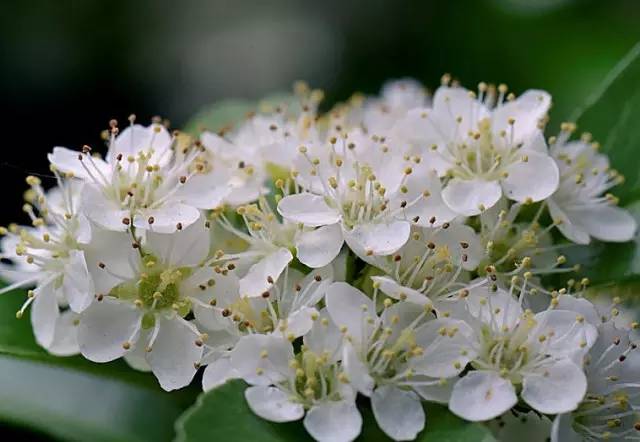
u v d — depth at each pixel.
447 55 0.24
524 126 0.19
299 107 0.22
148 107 0.25
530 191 0.18
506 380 0.17
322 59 0.26
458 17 0.24
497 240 0.18
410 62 0.25
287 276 0.18
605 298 0.19
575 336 0.18
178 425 0.17
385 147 0.18
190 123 0.22
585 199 0.19
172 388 0.18
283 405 0.17
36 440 0.19
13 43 0.25
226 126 0.21
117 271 0.18
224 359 0.17
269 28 0.26
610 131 0.20
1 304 0.19
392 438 0.17
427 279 0.18
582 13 0.23
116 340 0.18
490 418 0.17
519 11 0.24
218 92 0.26
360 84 0.25
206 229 0.18
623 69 0.20
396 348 0.17
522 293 0.18
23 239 0.18
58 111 0.25
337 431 0.17
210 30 0.26
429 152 0.18
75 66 0.25
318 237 0.18
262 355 0.17
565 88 0.23
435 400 0.17
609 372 0.18
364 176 0.18
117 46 0.25
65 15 0.25
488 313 0.18
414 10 0.25
